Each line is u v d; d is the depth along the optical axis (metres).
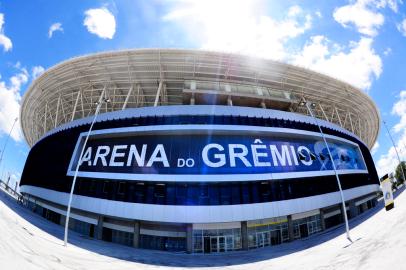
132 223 27.72
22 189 42.91
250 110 31.86
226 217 26.06
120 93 41.62
